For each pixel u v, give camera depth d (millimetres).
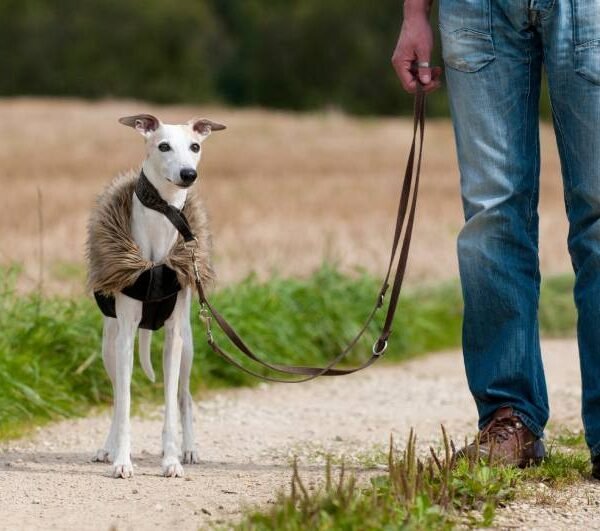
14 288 14195
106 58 121125
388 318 8664
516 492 7520
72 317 13617
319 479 8391
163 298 8734
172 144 8766
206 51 126938
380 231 26266
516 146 8047
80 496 7922
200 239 8984
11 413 11453
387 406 12773
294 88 128000
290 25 127500
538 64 8078
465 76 8047
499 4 7914
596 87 7770
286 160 49469
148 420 11852
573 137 7891
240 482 8352
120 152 50406
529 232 8242
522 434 8172
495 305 8133
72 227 25703
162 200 8805
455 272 21625
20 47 118562
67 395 12352
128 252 8648
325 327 15984
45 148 51250
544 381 8438
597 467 8023
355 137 62062
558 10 7781
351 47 126875
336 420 11836
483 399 8266
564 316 19000
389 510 6582
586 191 7871
